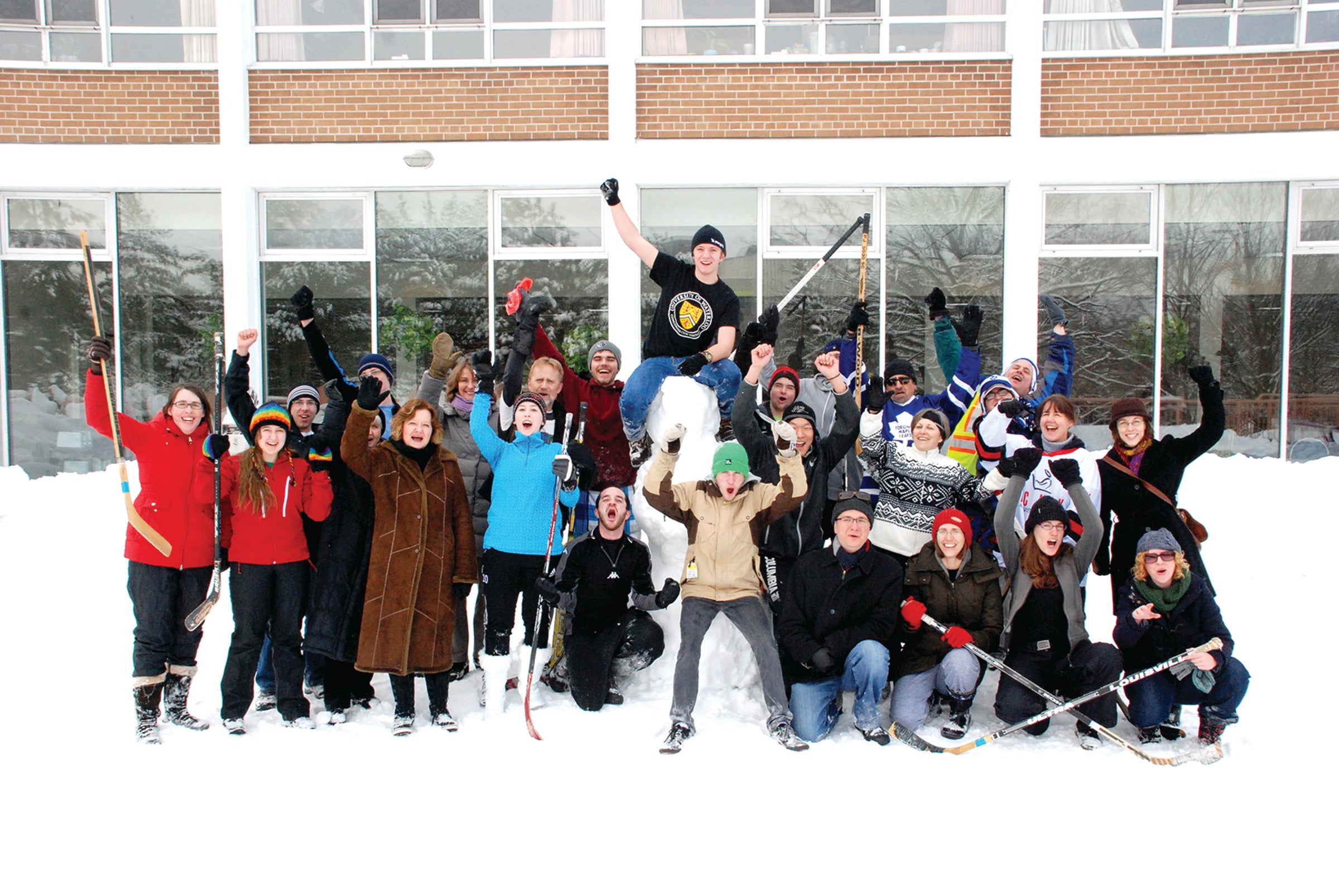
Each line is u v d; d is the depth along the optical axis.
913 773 3.75
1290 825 3.28
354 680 4.51
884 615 4.18
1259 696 4.57
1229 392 9.45
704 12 9.43
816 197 9.58
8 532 7.29
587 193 9.62
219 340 4.48
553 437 4.94
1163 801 3.48
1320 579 6.30
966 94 9.27
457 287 9.73
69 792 3.53
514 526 4.40
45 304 9.78
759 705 4.51
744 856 3.07
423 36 9.53
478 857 3.06
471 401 5.04
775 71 9.35
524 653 4.64
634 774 3.72
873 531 4.70
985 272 9.50
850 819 3.33
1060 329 6.30
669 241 9.66
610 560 4.52
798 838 3.19
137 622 4.09
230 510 4.37
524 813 3.38
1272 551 6.77
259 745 4.00
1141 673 4.02
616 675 4.58
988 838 3.19
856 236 9.54
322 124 9.50
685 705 4.07
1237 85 9.15
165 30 9.47
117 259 9.71
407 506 4.22
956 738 4.20
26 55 9.51
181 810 3.39
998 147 9.23
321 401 5.85
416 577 4.15
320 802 3.46
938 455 4.78
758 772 3.75
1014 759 3.90
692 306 4.73
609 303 9.59
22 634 5.50
